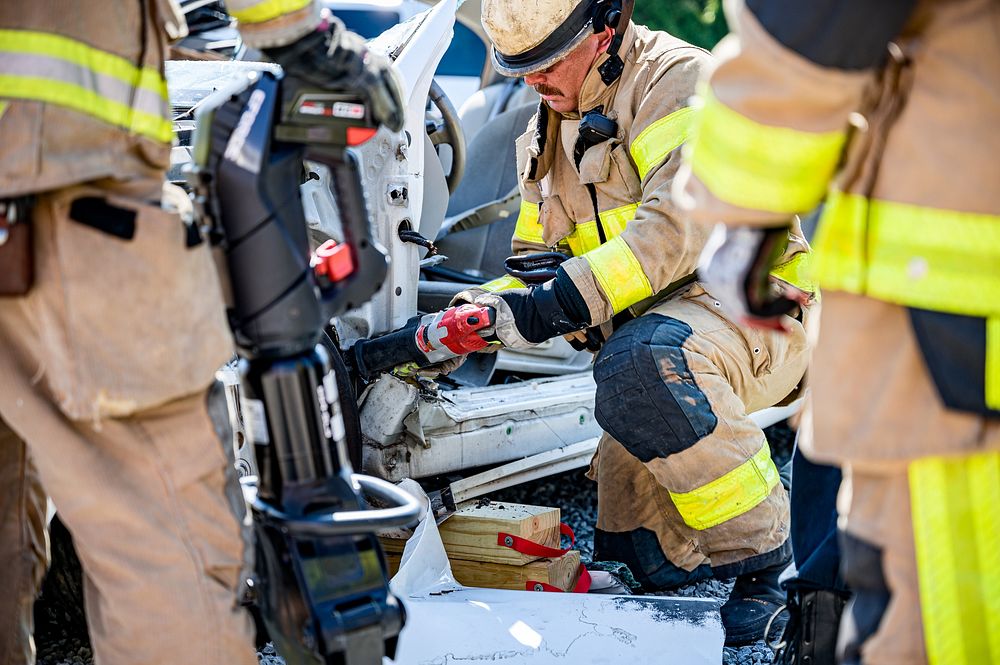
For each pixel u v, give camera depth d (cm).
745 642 253
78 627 253
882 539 132
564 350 371
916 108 126
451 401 303
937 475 126
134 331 152
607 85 273
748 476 251
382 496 176
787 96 124
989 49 122
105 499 156
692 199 136
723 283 139
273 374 165
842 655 137
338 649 158
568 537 321
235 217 163
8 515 182
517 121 416
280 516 163
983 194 122
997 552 123
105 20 152
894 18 120
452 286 342
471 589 248
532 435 318
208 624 159
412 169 294
